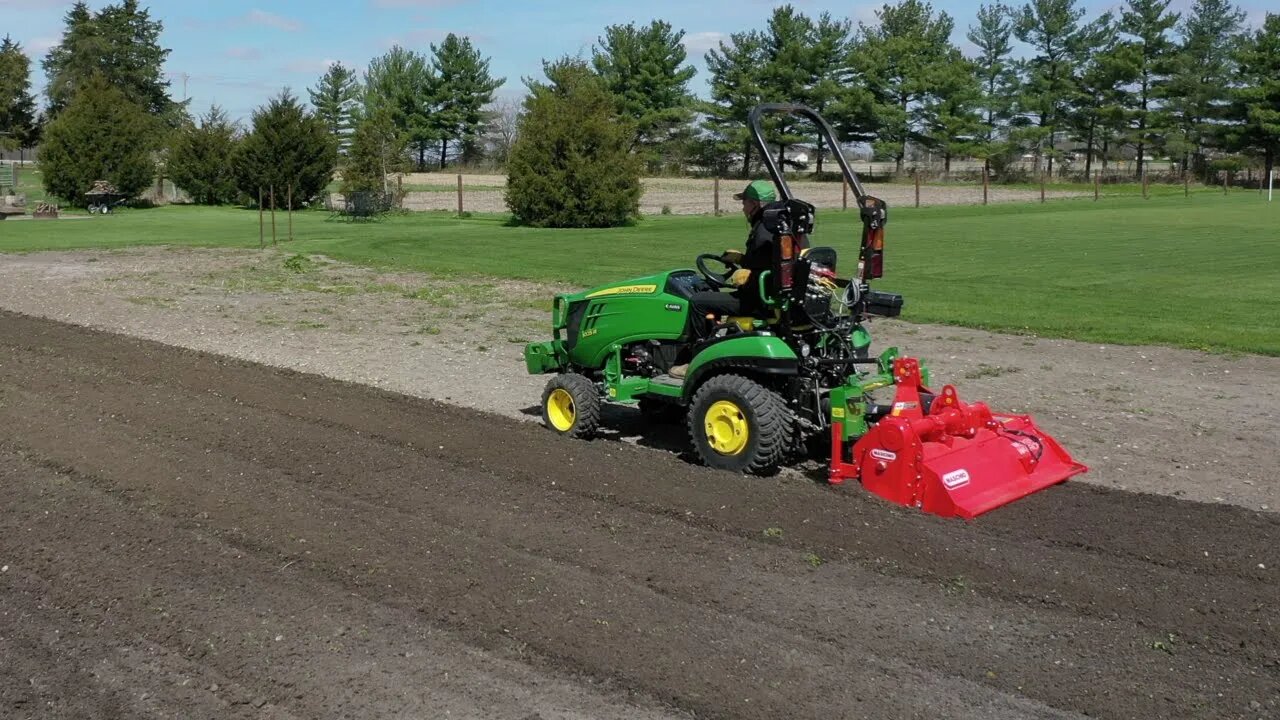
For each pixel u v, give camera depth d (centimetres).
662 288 780
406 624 493
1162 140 6819
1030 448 698
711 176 7344
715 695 431
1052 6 6981
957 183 6800
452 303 1669
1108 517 640
